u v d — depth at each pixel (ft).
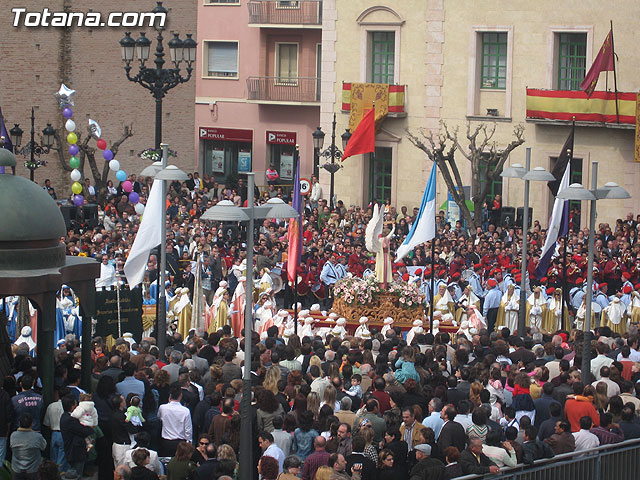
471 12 203.10
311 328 120.57
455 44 204.95
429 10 206.39
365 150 203.10
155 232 107.45
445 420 72.18
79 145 198.90
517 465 68.80
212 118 248.11
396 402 75.51
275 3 237.66
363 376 82.79
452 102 206.18
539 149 198.80
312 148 240.73
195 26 251.19
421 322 122.72
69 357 79.30
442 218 182.50
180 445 68.18
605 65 185.57
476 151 186.91
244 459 68.74
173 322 124.06
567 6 195.62
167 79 139.33
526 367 87.10
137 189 207.72
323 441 67.10
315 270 147.33
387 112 208.64
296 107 240.53
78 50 251.39
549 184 148.66
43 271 74.02
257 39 242.17
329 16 214.69
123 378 78.59
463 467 66.95
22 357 80.33
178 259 143.23
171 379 83.30
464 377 81.87
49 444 74.43
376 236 126.21
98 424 75.00
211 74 248.52
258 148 244.83
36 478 71.20
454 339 114.32
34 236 73.67
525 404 78.48
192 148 256.11
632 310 133.90
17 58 248.93
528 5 198.70
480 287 138.92
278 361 86.48
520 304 117.60
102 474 75.46
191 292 139.03
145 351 90.17
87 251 139.64
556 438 72.59
